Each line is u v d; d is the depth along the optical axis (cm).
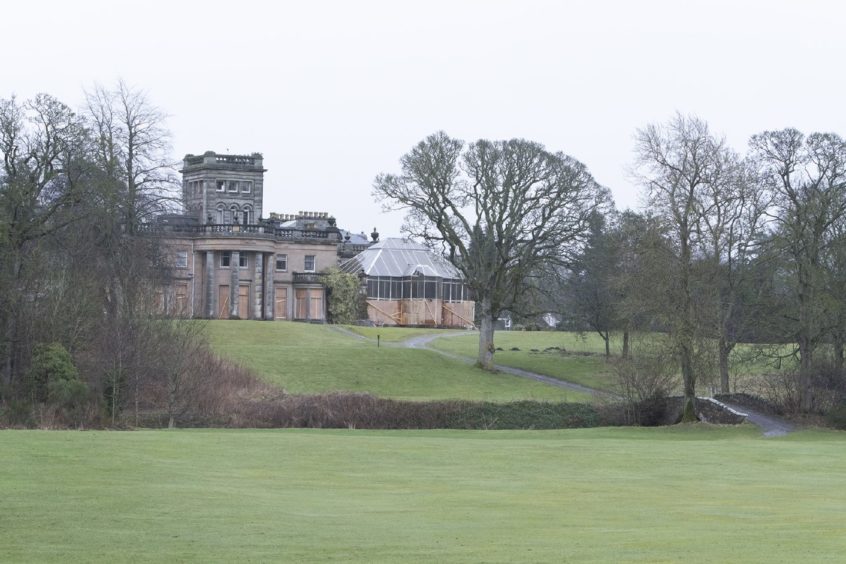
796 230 9444
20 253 8825
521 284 12794
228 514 3469
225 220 18025
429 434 8050
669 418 9288
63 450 4941
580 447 6397
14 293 8388
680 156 9162
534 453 5991
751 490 4559
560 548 2908
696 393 10150
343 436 6825
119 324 8231
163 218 14250
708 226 9094
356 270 19000
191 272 16662
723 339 9525
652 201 9106
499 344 15838
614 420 9375
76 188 9275
